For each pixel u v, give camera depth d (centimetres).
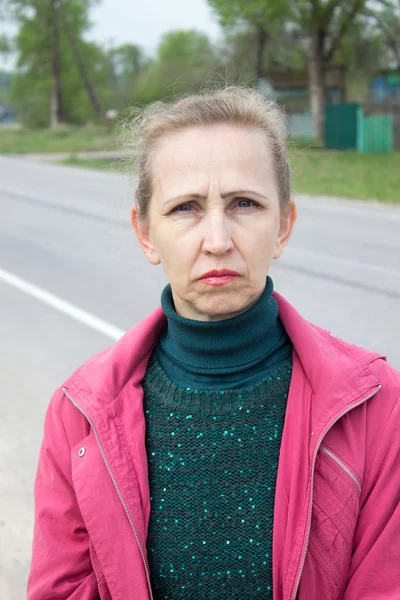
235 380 141
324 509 133
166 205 133
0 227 1133
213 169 131
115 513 139
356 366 140
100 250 919
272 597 137
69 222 1169
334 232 1093
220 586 138
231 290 132
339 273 801
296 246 970
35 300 688
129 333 153
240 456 138
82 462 143
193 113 134
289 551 132
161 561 140
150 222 139
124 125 164
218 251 128
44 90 6038
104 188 1664
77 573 147
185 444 140
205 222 131
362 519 137
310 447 134
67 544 148
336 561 133
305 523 131
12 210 1327
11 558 306
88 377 149
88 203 1401
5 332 593
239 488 137
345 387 136
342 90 3638
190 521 138
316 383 136
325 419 133
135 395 145
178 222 132
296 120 3453
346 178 1898
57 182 1825
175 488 139
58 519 148
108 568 139
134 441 142
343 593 138
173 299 145
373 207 1398
